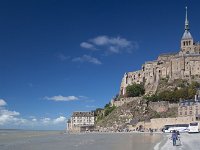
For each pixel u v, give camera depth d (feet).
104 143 410.93
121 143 404.77
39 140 500.33
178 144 353.10
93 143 414.82
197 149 295.69
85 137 597.52
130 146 353.31
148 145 360.69
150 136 579.07
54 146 367.86
